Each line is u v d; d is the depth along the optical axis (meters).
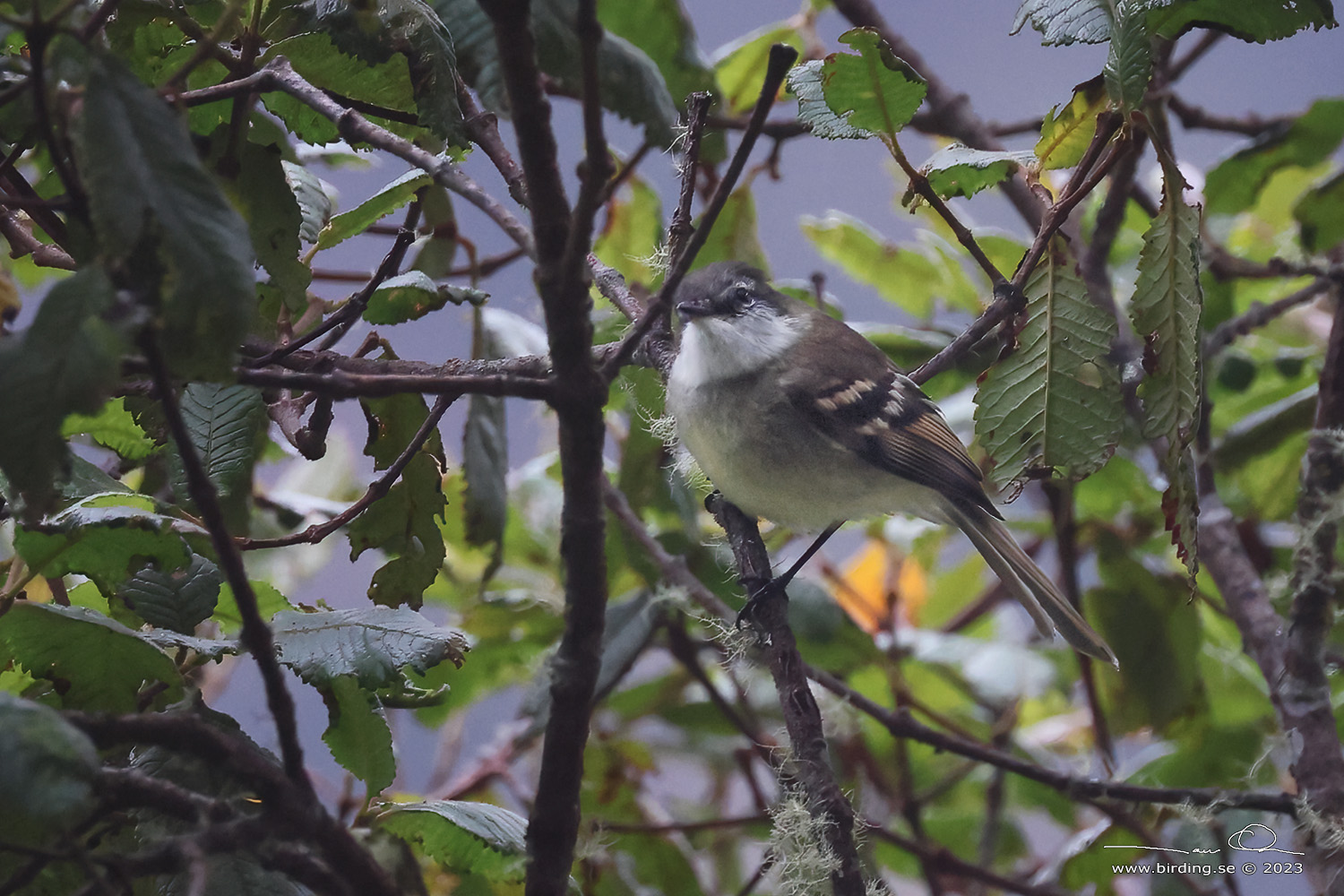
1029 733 9.54
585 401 3.27
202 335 2.77
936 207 5.34
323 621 4.14
